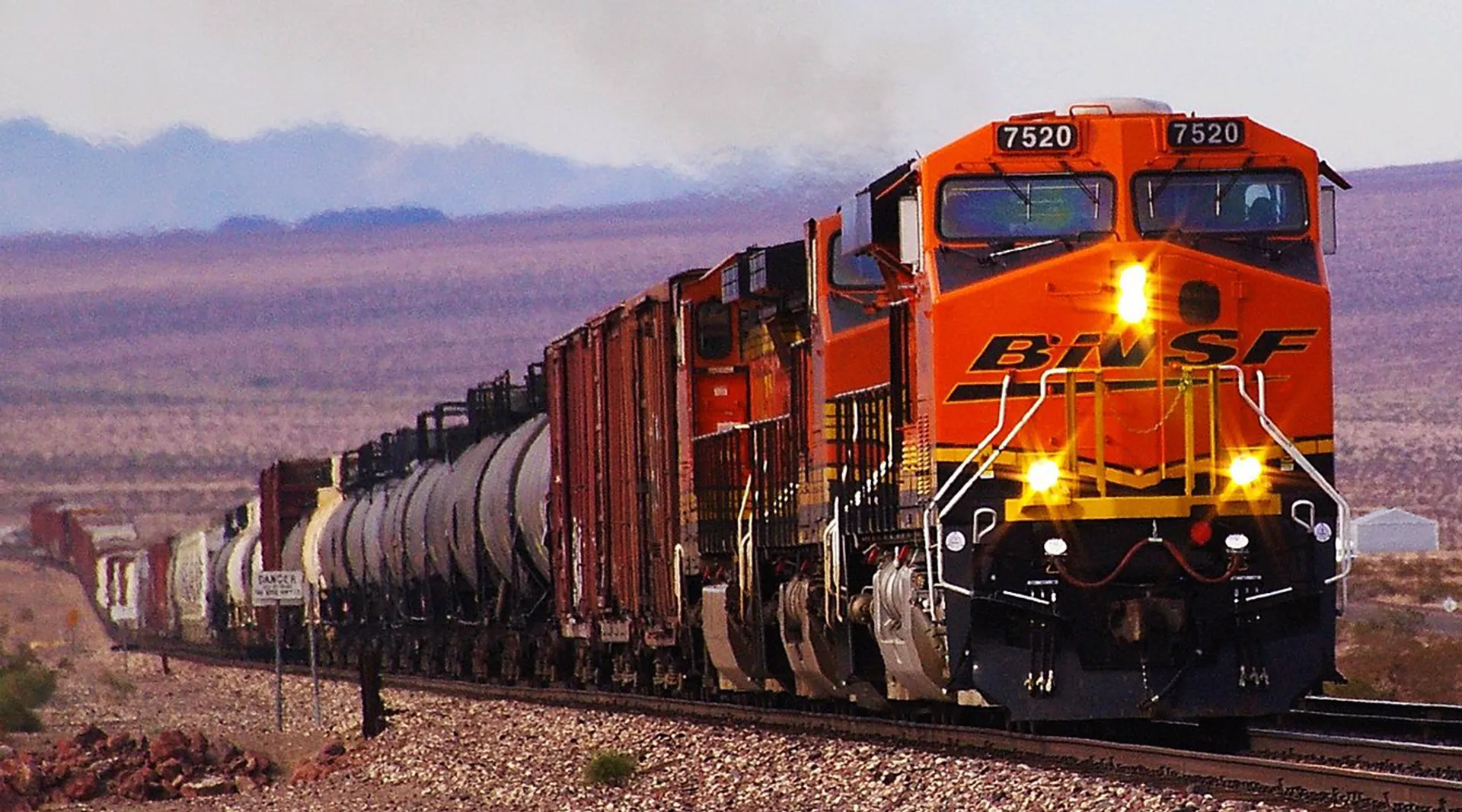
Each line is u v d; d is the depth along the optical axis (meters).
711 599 94.81
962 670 63.44
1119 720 75.50
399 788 88.31
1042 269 64.12
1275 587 63.22
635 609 110.94
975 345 64.06
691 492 99.94
